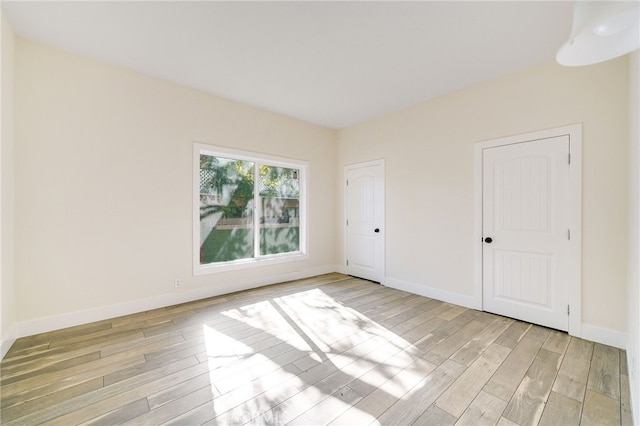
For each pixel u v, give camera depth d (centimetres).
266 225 429
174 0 193
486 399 165
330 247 498
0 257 206
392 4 196
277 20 214
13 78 232
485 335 249
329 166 495
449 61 271
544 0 190
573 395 168
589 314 243
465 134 327
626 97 226
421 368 197
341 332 254
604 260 236
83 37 238
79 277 266
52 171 253
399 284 396
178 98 326
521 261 284
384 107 391
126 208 292
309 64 279
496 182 301
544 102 269
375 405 160
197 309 309
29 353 213
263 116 404
